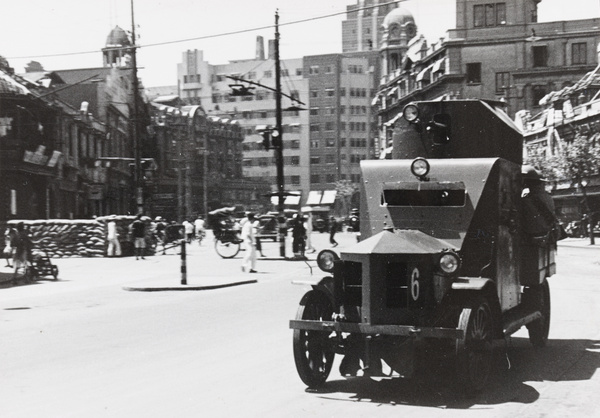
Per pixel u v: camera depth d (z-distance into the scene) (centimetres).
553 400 770
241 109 15600
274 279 2359
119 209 7538
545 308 1105
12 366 973
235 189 13362
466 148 944
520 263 1002
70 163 5581
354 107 15100
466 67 8556
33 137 4512
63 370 944
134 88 4316
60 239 3766
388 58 12231
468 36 8569
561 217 6875
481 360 794
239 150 14000
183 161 12031
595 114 6081
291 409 734
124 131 7806
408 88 10156
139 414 716
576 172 5400
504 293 911
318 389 823
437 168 893
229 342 1153
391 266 780
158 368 950
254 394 801
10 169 4238
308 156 15138
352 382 859
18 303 1783
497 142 947
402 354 790
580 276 2402
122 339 1194
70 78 7744
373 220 898
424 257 767
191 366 962
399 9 12375
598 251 4191
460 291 796
